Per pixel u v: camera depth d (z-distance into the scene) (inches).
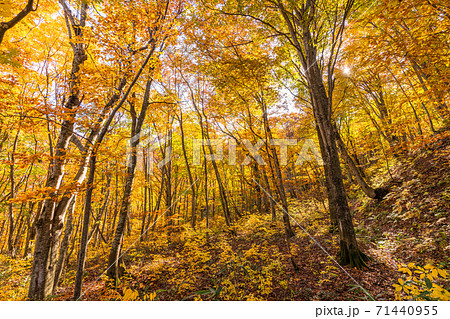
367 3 222.5
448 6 191.8
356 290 165.9
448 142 339.6
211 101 458.3
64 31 277.9
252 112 449.4
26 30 239.5
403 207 294.8
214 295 180.2
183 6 289.4
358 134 547.2
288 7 261.6
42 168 472.1
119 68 217.9
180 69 518.9
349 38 358.6
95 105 223.6
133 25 218.2
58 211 239.0
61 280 314.3
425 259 189.2
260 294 178.9
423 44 224.5
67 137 235.5
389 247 236.1
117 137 324.2
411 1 194.5
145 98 322.0
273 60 284.0
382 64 257.0
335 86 354.3
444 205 244.7
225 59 315.3
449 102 327.6
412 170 361.7
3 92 176.1
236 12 254.7
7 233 729.0
